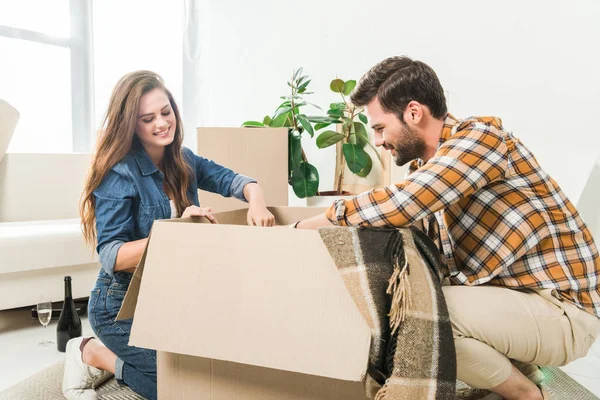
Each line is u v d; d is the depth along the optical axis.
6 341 2.27
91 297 1.55
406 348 0.99
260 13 3.83
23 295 2.31
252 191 1.76
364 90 1.33
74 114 3.97
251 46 3.90
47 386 1.78
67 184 2.93
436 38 3.22
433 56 3.24
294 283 1.07
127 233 1.45
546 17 2.88
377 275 1.03
